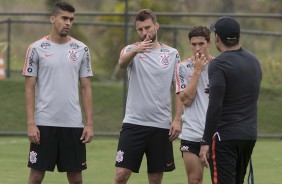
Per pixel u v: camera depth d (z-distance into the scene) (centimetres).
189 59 2581
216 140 2128
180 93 2552
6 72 6331
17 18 8906
